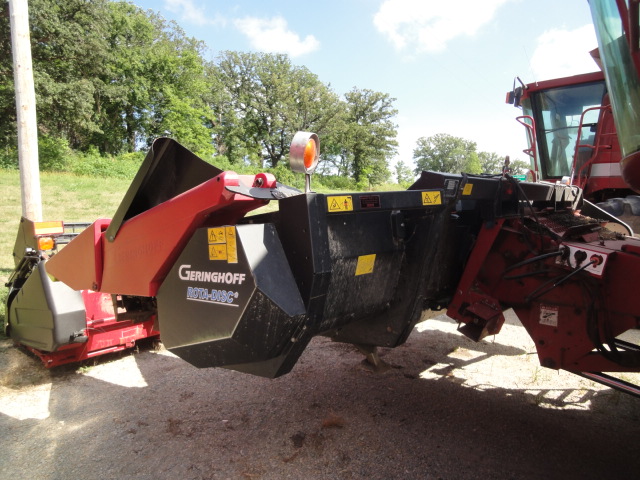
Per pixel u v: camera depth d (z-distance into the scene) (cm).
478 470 233
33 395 328
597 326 219
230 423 284
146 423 286
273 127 6078
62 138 3441
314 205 174
